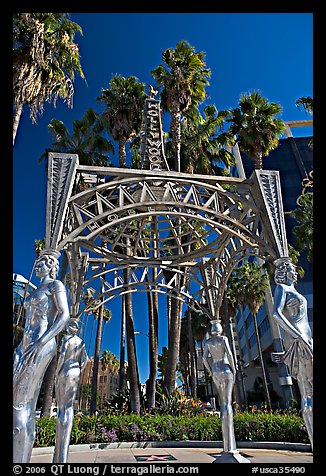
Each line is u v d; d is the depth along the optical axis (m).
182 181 6.67
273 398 35.94
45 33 12.76
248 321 43.59
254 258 32.97
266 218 6.33
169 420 10.76
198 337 32.59
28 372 3.81
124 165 17.03
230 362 6.29
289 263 5.43
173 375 13.82
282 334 4.88
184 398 13.01
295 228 19.72
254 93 18.22
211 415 11.89
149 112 7.46
